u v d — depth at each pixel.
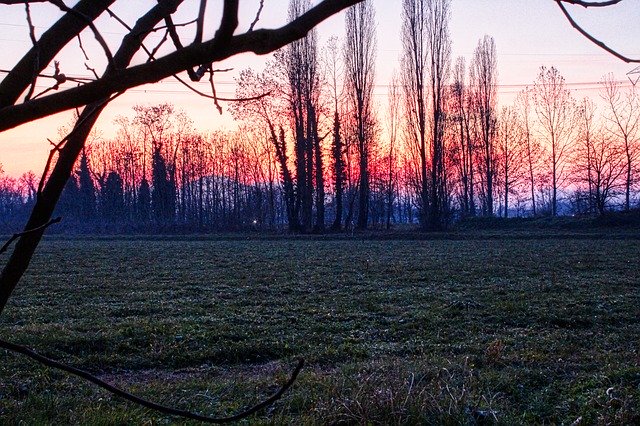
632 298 14.88
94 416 6.80
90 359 9.58
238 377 8.64
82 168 58.50
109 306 14.34
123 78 1.03
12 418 6.82
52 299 15.48
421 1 46.81
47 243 38.72
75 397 7.71
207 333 11.12
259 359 9.99
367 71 48.91
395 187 68.44
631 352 9.72
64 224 57.06
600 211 47.94
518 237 38.91
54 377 8.65
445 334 11.30
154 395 7.75
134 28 1.33
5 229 52.69
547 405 7.20
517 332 11.48
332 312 13.41
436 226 47.69
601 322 12.32
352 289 16.84
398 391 6.76
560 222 46.34
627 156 49.44
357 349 10.06
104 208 64.94
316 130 47.19
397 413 6.32
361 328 11.94
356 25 48.25
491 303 14.22
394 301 14.81
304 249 31.72
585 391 7.67
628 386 7.51
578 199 52.19
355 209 63.22
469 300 14.48
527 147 61.62
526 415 6.90
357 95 48.91
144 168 65.69
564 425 6.69
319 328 11.87
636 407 6.82
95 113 1.26
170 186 64.25
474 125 57.97
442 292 16.03
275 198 68.44
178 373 9.27
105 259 26.70
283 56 45.09
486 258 25.38
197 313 13.44
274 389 7.82
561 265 22.39
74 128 1.27
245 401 7.39
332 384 7.52
